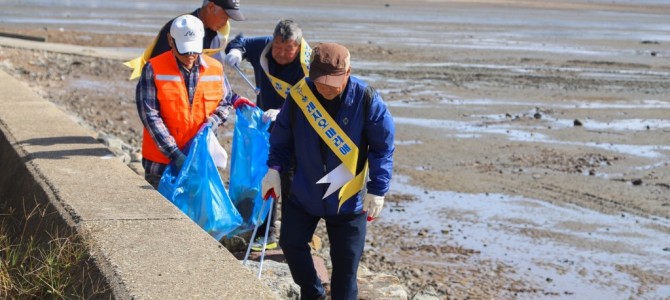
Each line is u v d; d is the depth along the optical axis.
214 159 6.35
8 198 6.39
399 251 9.46
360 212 5.21
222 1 6.62
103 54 23.02
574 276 9.02
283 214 5.46
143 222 5.17
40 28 30.81
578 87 21.75
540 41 35.59
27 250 5.09
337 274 5.30
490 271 9.02
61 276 4.67
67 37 27.78
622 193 12.04
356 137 4.97
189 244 4.85
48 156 6.54
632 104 19.44
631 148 14.82
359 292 6.62
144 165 6.56
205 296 4.14
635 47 34.38
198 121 6.37
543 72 24.67
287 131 5.20
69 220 5.17
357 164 5.09
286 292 6.30
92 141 7.12
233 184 6.82
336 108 4.96
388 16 47.09
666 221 10.87
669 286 8.86
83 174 6.14
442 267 9.03
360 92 4.92
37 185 5.92
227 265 4.57
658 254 9.77
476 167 13.23
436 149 14.29
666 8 70.62
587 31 42.78
